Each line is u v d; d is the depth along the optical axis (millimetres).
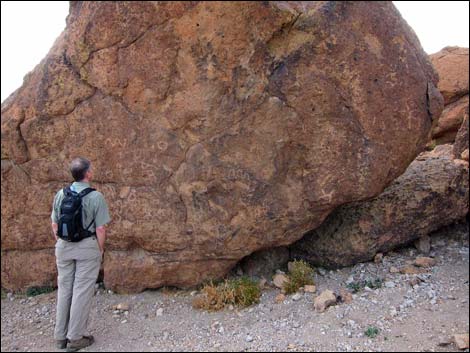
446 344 3951
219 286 5211
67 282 4430
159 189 5117
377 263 5617
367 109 4887
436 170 6137
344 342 4117
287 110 4824
